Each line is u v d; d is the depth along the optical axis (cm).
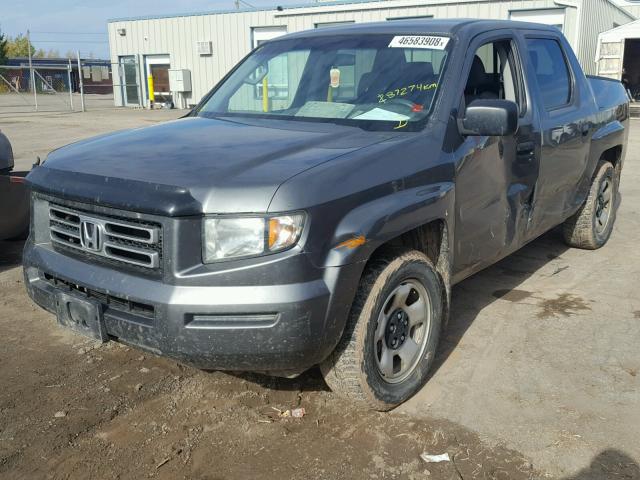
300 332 272
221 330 269
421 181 329
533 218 457
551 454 300
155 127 387
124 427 321
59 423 323
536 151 439
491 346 411
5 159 551
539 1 2077
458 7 2191
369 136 341
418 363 346
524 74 442
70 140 1574
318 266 277
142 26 2992
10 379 367
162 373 375
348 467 290
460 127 361
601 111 563
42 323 447
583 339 423
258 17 2670
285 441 309
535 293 505
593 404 343
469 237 379
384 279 309
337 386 318
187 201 268
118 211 284
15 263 579
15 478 281
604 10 2369
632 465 292
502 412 335
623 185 948
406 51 394
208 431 317
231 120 396
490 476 285
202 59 2873
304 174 281
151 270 280
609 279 539
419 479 282
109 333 293
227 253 271
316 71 413
